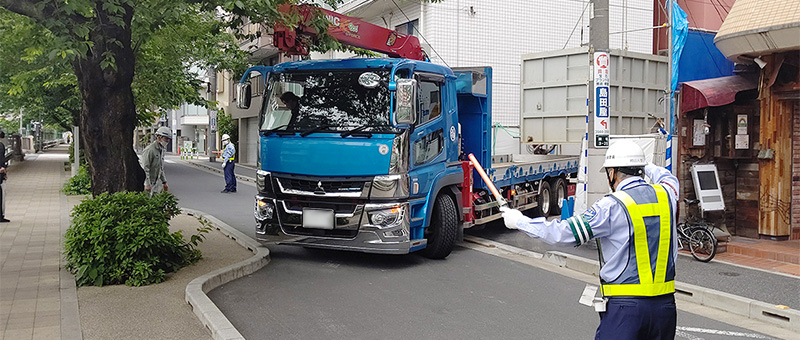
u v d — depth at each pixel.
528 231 3.65
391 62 8.42
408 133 8.45
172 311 6.37
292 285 7.77
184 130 59.78
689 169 10.42
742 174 10.84
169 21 9.43
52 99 24.14
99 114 8.31
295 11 8.92
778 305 6.67
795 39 8.80
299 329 6.04
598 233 3.56
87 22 7.42
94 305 6.53
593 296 3.68
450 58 18.33
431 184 9.04
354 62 8.66
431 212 9.05
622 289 3.53
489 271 8.77
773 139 10.18
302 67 8.97
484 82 10.88
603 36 10.00
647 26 20.47
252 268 8.47
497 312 6.69
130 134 8.61
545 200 14.32
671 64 10.78
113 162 8.38
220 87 41.62
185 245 8.54
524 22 19.19
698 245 9.06
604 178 10.09
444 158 9.47
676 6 10.84
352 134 8.40
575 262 8.95
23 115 37.09
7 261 8.64
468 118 11.03
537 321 6.37
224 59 22.09
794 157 10.26
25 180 23.33
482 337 5.84
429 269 8.83
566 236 3.57
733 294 7.16
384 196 8.30
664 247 3.54
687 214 10.12
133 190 8.59
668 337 3.57
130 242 7.45
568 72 13.63
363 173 8.34
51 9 7.13
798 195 10.36
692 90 10.31
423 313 6.61
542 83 14.05
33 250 9.53
